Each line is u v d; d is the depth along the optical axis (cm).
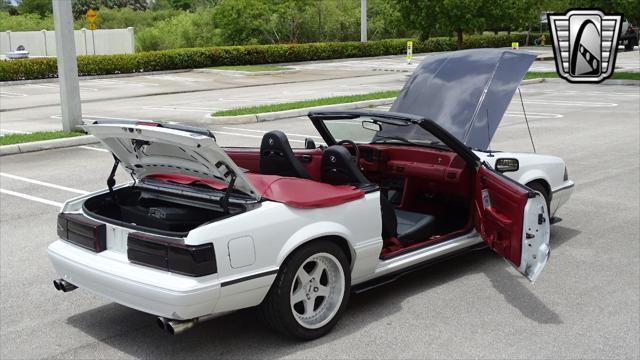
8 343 471
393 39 4603
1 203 872
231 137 1401
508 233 502
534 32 5303
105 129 446
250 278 413
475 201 555
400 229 554
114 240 443
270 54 3809
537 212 482
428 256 530
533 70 2950
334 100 1909
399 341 458
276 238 425
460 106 618
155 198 493
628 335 462
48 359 446
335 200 455
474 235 566
